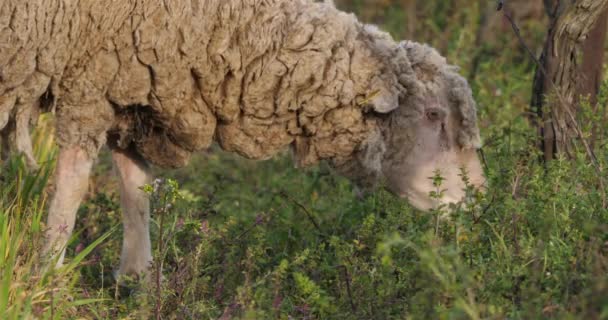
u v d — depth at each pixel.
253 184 26.09
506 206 16.94
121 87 17.11
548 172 18.48
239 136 18.28
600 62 20.66
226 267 18.62
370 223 17.73
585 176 17.69
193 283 17.06
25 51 16.17
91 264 19.33
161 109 17.62
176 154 19.03
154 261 18.08
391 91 17.98
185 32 16.78
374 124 18.39
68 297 17.17
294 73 17.48
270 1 17.50
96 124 17.50
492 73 30.30
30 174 19.23
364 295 16.33
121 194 19.80
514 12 33.88
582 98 19.16
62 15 16.20
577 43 20.00
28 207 18.45
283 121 18.11
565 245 15.05
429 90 18.41
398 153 18.61
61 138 17.59
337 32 17.67
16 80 16.38
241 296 15.42
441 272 14.24
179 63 17.03
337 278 17.00
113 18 16.53
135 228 19.64
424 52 18.55
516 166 19.09
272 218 21.86
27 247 17.31
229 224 18.91
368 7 40.78
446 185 18.70
